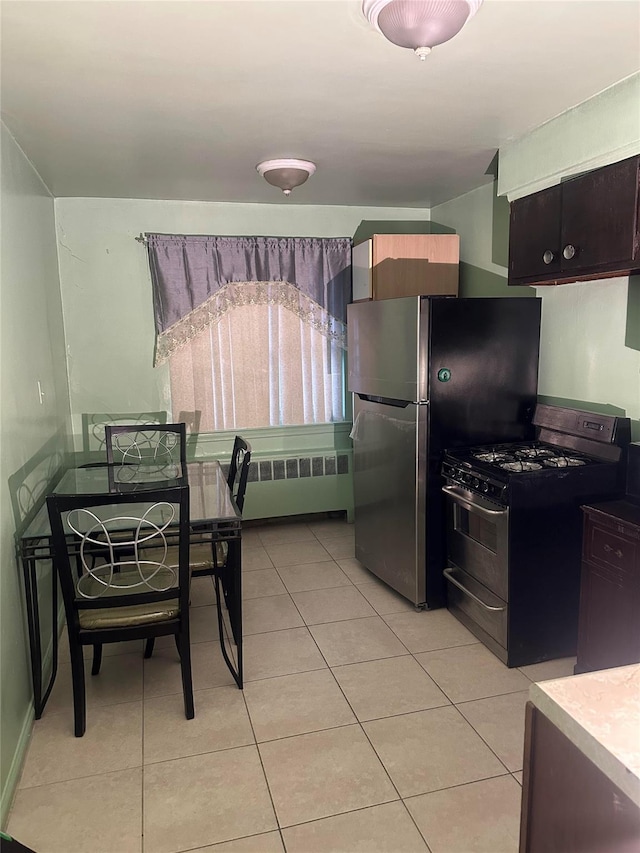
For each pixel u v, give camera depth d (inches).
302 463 167.5
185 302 156.2
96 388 155.4
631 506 90.8
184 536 83.1
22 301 100.9
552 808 38.8
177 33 66.8
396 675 98.8
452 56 73.9
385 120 97.0
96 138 102.6
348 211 167.6
